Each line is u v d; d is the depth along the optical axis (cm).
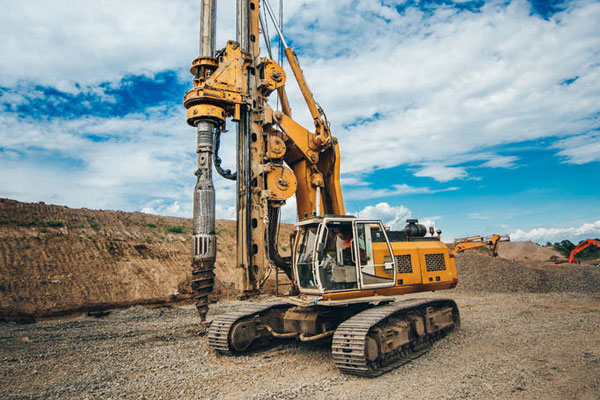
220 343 772
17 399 534
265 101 913
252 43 938
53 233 2008
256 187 862
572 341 820
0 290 1453
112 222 2478
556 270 2264
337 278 735
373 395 529
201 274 774
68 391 568
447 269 914
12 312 1359
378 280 775
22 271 1617
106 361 748
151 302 1734
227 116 877
